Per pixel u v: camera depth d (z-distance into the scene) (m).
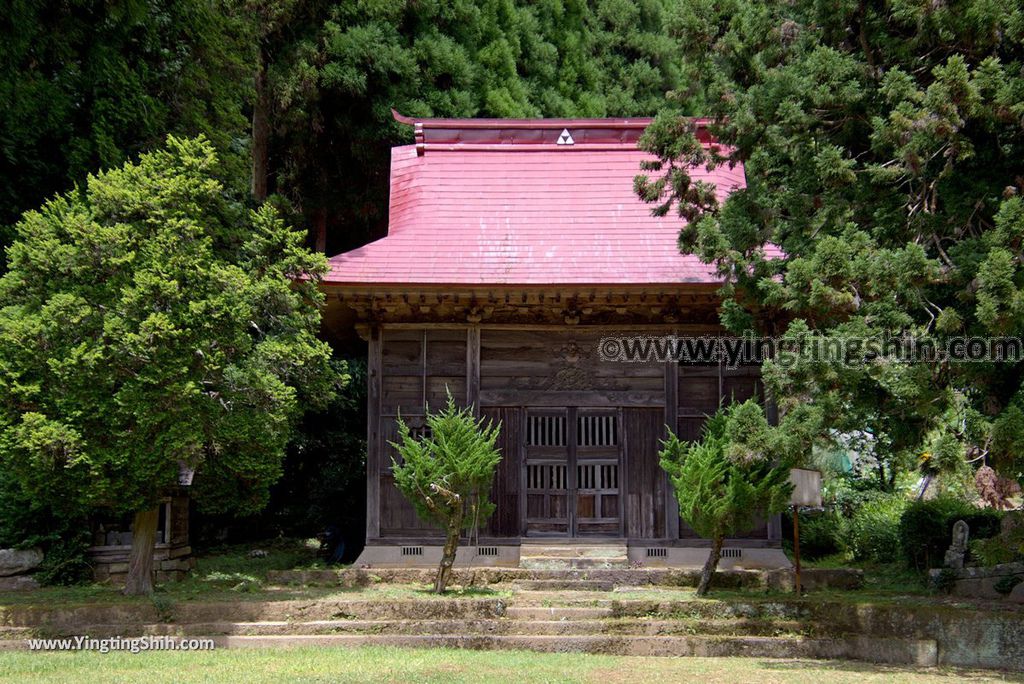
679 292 14.84
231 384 12.73
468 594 13.47
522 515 15.65
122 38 17.41
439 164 17.84
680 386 15.85
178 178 12.76
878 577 15.42
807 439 11.63
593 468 15.77
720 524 13.32
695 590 14.09
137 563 13.29
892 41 12.39
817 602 12.50
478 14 23.52
